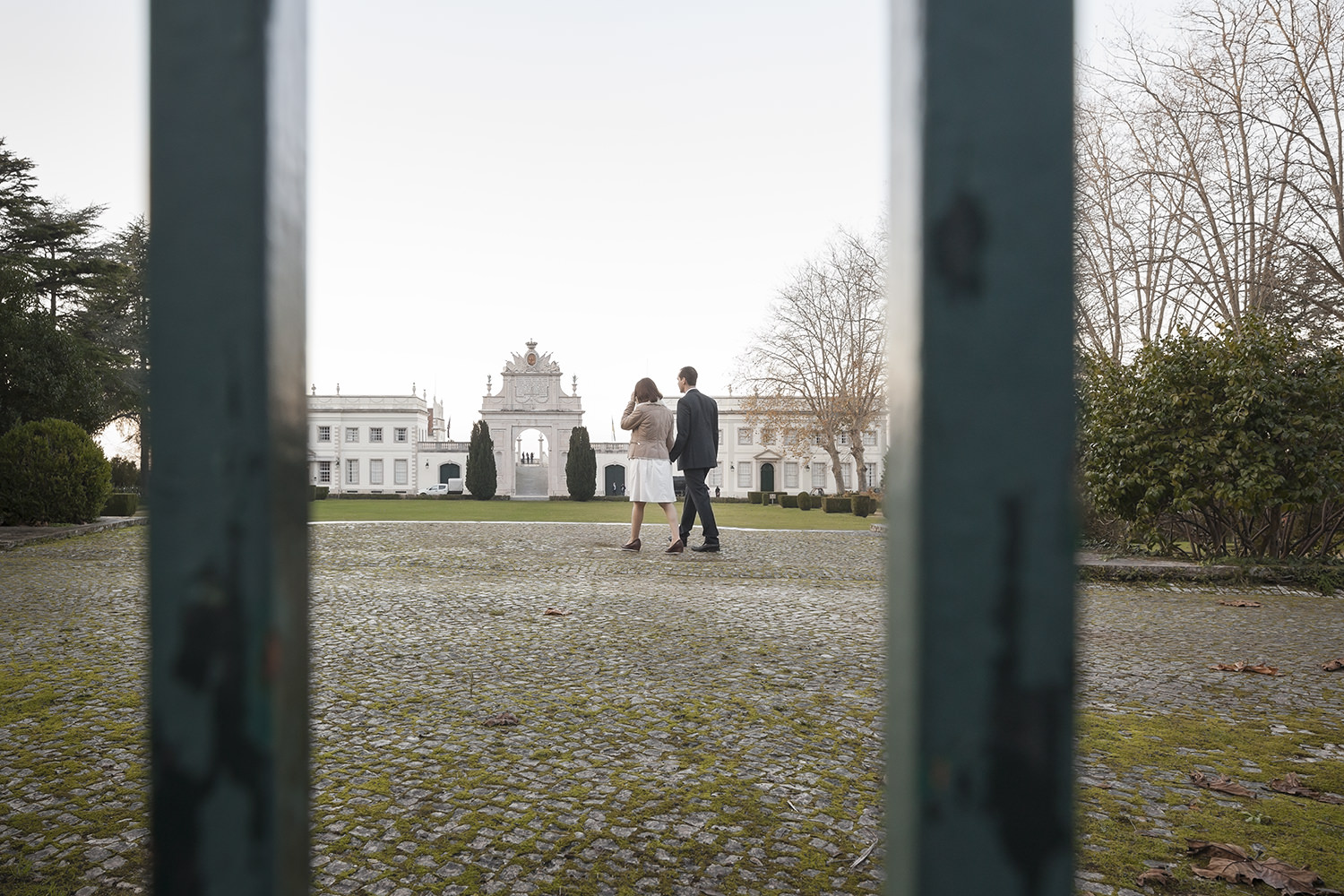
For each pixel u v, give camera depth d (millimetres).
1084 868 1675
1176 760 2342
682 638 3953
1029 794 318
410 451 59188
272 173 339
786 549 8453
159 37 340
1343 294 14078
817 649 3738
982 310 313
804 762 2303
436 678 3188
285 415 353
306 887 376
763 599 5125
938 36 315
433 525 11789
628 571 6504
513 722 2627
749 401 38219
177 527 341
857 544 9195
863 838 1825
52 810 1943
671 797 2047
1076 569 318
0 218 27219
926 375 314
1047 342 314
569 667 3381
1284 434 6207
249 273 334
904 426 333
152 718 347
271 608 341
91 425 17125
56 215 28453
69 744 2418
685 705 2838
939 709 319
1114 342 16234
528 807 1977
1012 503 315
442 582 5801
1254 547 7125
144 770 2207
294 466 364
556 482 57938
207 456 340
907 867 330
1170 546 7559
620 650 3697
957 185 313
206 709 342
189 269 338
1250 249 14820
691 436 7945
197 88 337
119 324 28703
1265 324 6770
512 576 6168
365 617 4457
